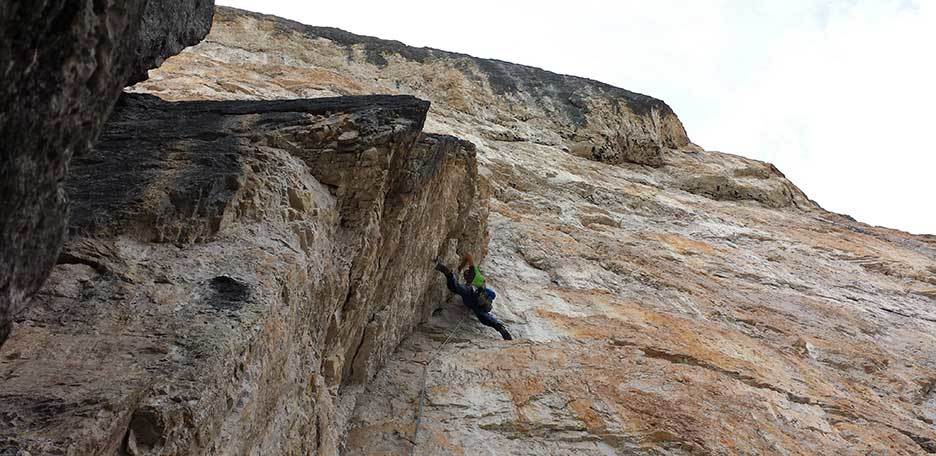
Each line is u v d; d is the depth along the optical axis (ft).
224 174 12.07
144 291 9.37
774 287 40.73
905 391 27.76
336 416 16.20
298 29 67.51
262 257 11.19
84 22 5.26
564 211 45.80
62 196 5.98
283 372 11.11
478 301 24.20
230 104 17.67
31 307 8.43
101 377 7.41
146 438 7.25
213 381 8.11
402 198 17.06
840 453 19.53
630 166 69.41
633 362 22.36
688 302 32.42
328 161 15.12
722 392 21.13
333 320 15.10
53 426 6.47
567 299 28.86
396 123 16.12
